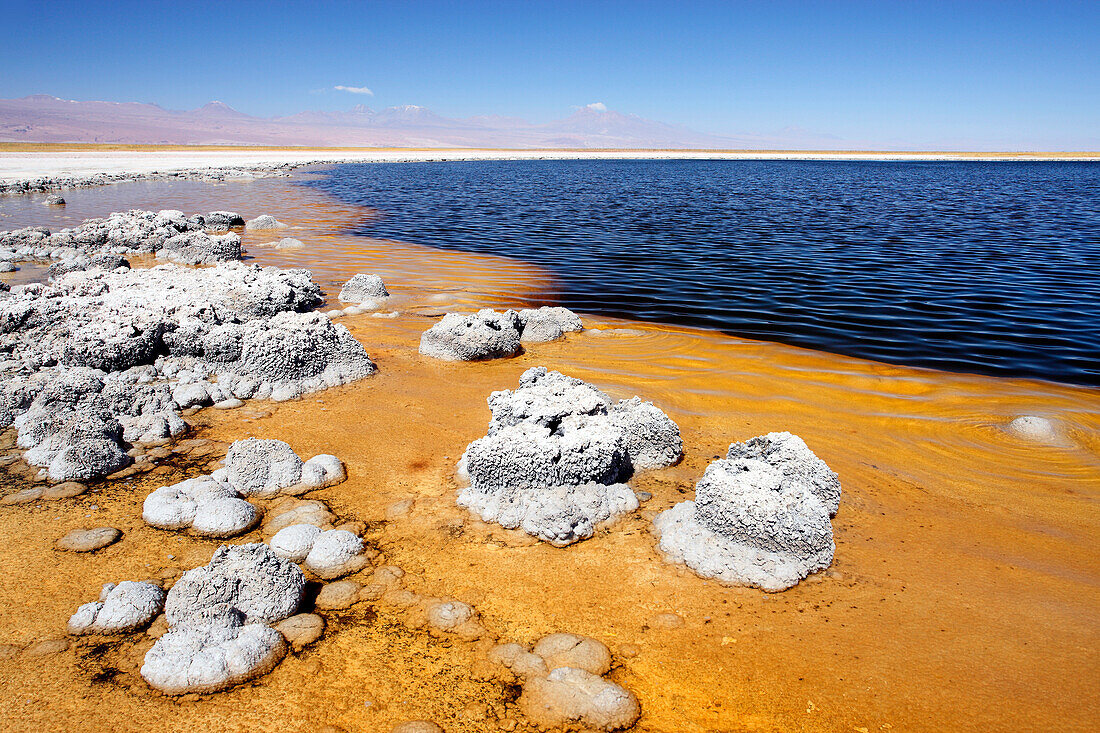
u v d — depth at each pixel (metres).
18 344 7.23
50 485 4.77
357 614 3.53
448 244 15.97
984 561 4.08
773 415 6.27
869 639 3.40
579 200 27.78
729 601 3.67
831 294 10.97
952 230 18.73
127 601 3.45
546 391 5.47
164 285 8.94
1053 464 5.36
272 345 6.54
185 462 5.17
